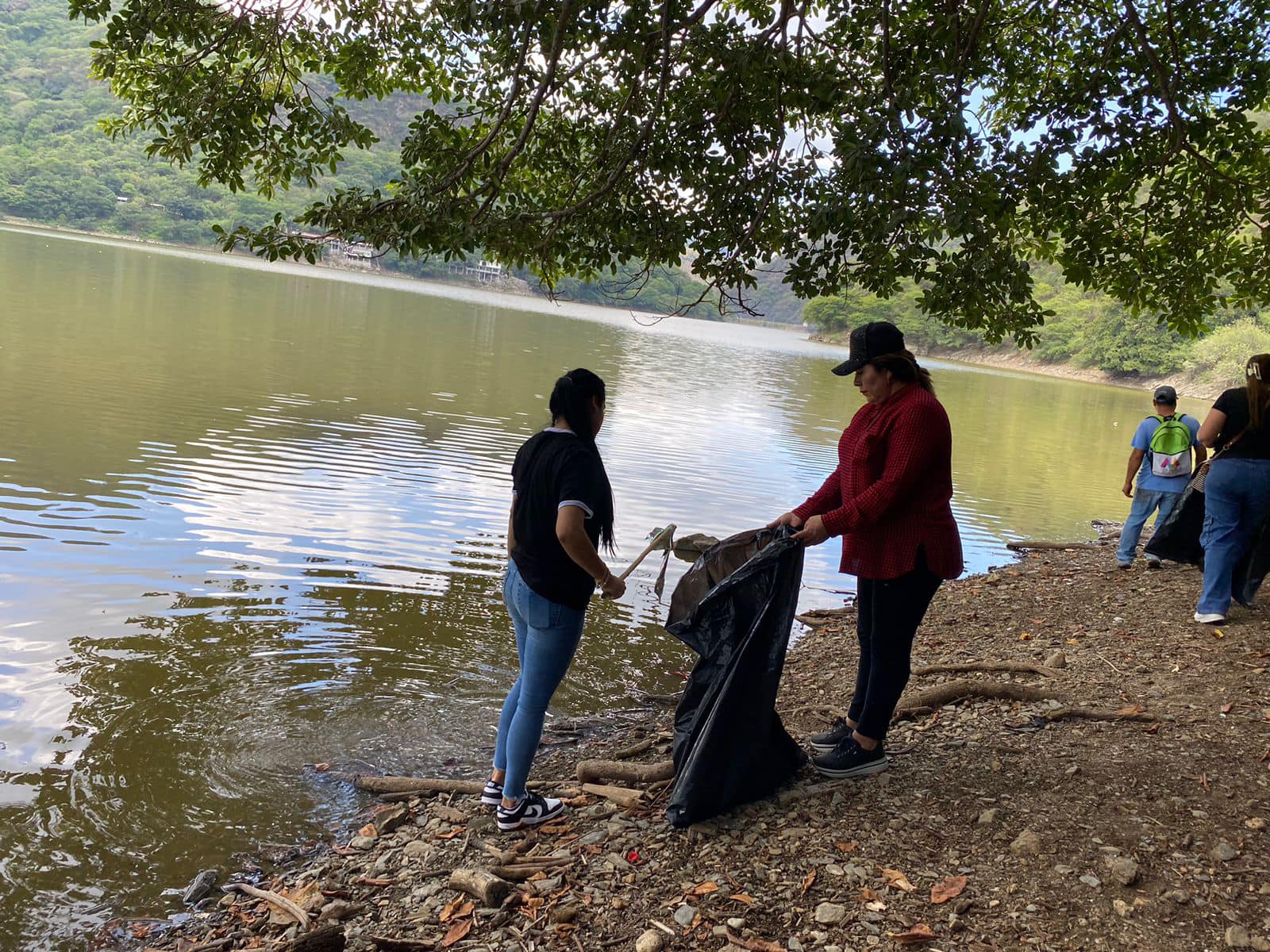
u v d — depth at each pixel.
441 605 6.99
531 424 16.38
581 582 3.43
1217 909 2.72
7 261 47.22
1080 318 101.56
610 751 4.87
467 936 2.99
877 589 3.54
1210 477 5.66
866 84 6.33
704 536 8.99
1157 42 6.80
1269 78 6.44
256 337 26.11
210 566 7.27
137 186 149.38
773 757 3.65
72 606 6.20
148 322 26.62
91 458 10.34
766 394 29.16
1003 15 7.17
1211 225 6.89
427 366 24.34
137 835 3.87
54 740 4.54
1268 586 6.33
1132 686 4.83
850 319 123.12
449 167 6.17
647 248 6.36
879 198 5.23
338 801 4.27
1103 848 3.06
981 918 2.79
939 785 3.64
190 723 4.85
